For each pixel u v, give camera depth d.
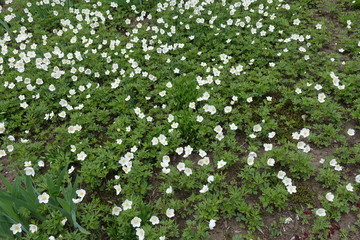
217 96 2.19
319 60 2.43
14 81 2.52
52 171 1.80
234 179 1.75
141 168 1.76
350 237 1.47
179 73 2.49
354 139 1.92
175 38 2.81
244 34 2.83
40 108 2.23
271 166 1.78
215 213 1.55
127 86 2.32
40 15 3.24
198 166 1.83
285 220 1.53
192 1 3.12
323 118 2.04
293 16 2.91
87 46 2.76
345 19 2.85
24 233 1.54
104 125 2.17
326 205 1.56
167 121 2.03
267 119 2.02
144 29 2.98
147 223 1.54
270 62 2.51
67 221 1.57
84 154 1.82
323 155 1.84
